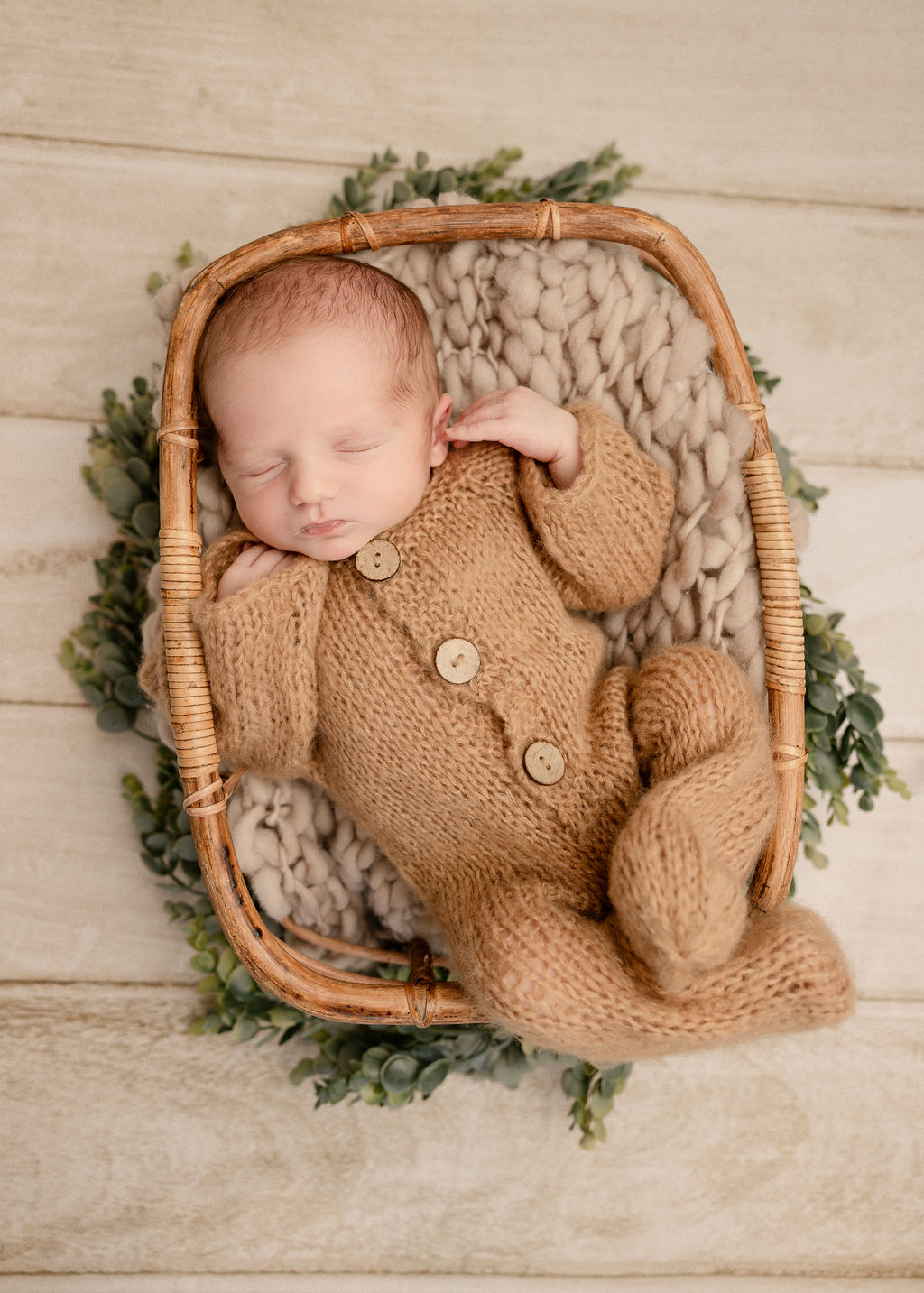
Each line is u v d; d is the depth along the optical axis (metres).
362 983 0.97
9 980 1.29
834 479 1.36
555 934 0.89
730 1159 1.35
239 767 1.05
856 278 1.36
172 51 1.26
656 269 1.13
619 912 0.86
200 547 1.00
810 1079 1.36
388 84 1.29
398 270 1.16
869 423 1.36
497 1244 1.33
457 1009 0.96
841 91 1.34
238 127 1.28
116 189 1.27
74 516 1.28
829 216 1.35
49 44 1.25
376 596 1.00
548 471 1.07
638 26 1.31
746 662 1.03
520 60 1.30
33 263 1.26
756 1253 1.35
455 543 1.02
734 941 0.82
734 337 1.05
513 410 1.02
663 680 0.98
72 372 1.27
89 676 1.25
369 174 1.26
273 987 0.95
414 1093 1.27
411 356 0.99
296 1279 1.31
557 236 1.04
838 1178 1.36
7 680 1.28
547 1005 0.86
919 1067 1.36
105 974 1.30
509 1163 1.33
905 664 1.37
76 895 1.30
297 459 0.94
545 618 1.03
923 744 1.37
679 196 1.34
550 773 0.97
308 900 1.15
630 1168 1.35
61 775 1.29
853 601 1.37
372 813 1.05
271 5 1.27
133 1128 1.30
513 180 1.32
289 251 1.00
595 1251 1.33
